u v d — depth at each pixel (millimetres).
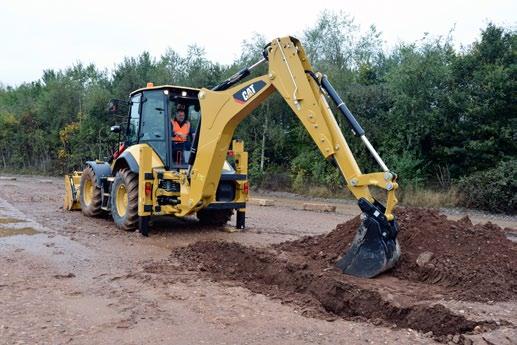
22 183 24438
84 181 12023
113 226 10469
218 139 8695
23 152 39594
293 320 4848
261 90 7977
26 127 38469
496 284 5738
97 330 4512
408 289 5773
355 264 6309
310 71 7250
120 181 10195
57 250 7887
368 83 23578
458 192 17922
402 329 4730
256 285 6184
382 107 20953
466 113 18688
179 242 8922
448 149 18938
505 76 17844
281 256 7012
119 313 4984
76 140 33375
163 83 28234
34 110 38750
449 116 19266
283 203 17672
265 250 7395
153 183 9414
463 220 7410
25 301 5297
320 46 23656
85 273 6559
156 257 7605
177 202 9484
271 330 4570
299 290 6082
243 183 10297
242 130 23547
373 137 20203
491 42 19156
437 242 6652
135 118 10719
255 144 23453
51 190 19531
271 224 11734
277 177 22938
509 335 4387
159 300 5430
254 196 20984
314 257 7031
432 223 7012
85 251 7879
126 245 8492
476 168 18734
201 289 5883
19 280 6113
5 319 4734
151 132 10102
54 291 5699
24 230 9656
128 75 31359
